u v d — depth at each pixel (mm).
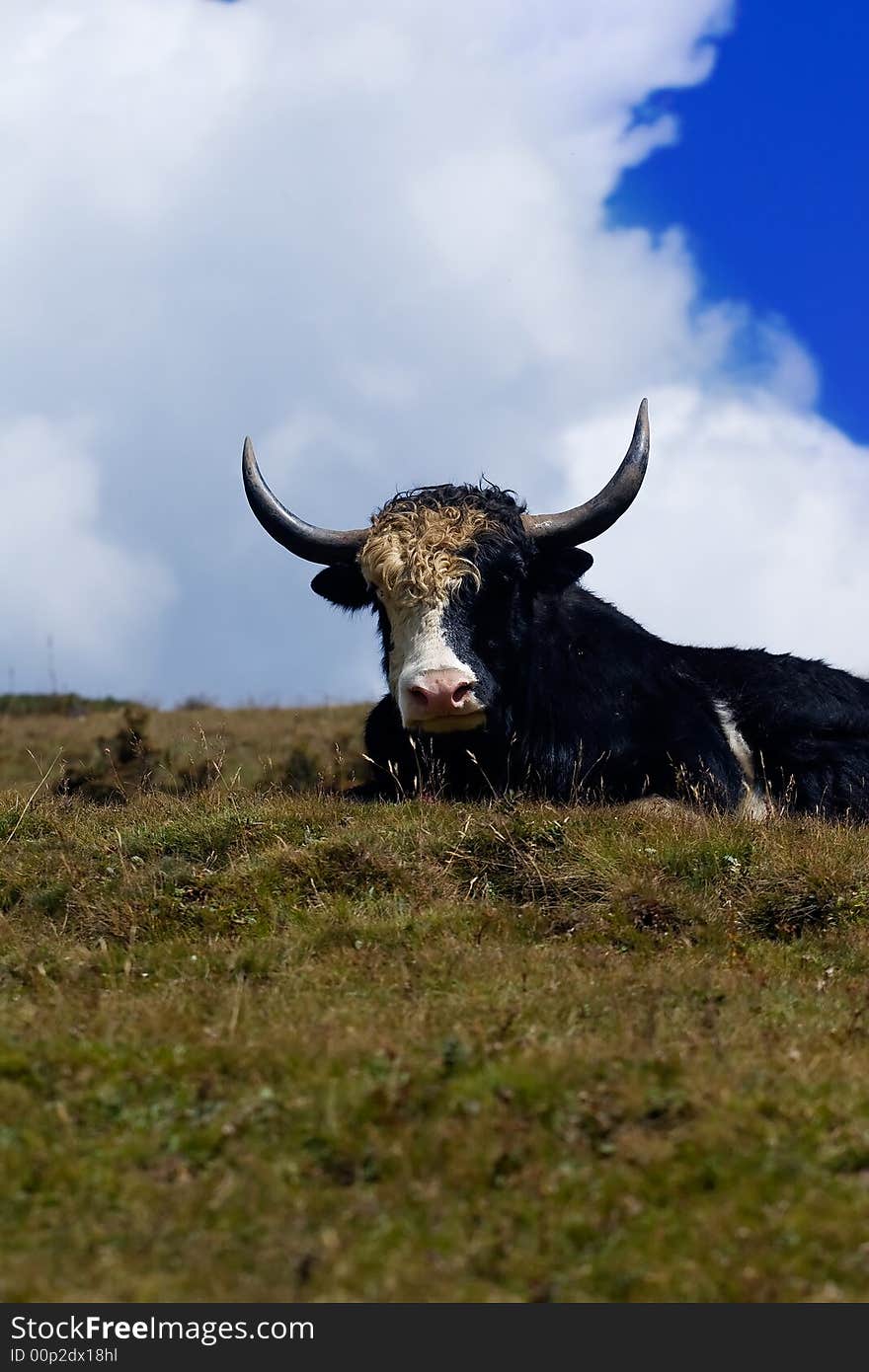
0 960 13359
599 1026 10844
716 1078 9562
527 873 14977
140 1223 8203
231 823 16359
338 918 14039
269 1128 9062
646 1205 8375
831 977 13078
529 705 18359
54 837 16688
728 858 15273
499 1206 8359
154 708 48562
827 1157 8797
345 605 19750
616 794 18641
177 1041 10250
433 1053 9906
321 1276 7770
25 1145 8938
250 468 20156
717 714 20078
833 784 19875
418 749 18234
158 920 14422
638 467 19500
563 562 18812
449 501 18359
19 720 44250
